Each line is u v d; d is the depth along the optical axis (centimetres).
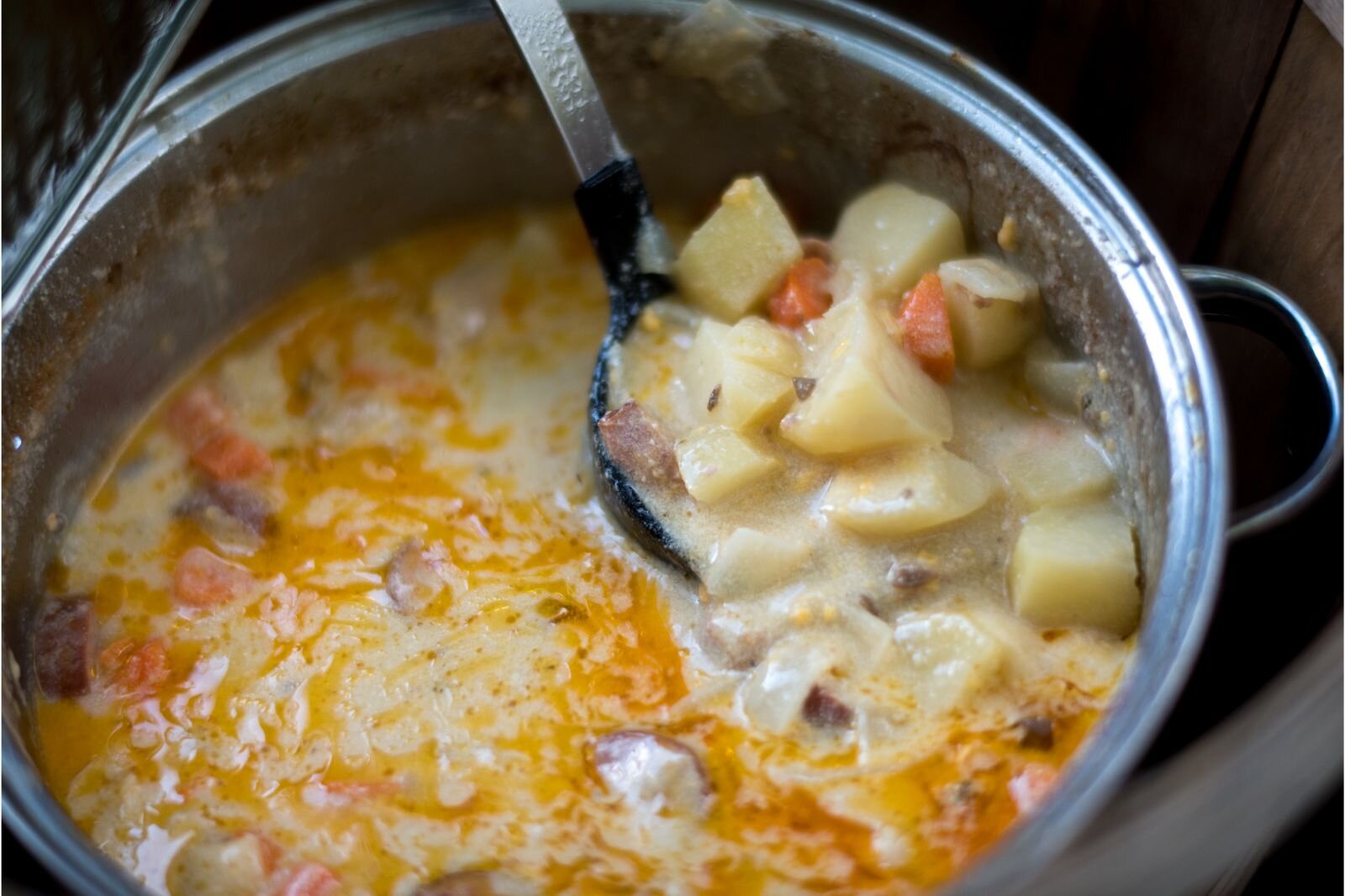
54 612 46
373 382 50
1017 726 43
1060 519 45
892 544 45
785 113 51
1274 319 44
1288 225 47
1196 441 42
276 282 51
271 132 48
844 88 49
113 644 46
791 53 49
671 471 46
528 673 45
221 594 46
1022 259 48
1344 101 45
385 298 52
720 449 46
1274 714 38
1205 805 37
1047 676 43
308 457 49
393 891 42
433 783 43
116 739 44
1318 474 42
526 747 44
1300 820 46
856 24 49
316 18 48
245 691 45
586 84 48
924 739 43
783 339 48
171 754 44
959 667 43
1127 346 45
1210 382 43
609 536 47
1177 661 40
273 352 50
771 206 49
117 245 47
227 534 47
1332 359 43
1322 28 45
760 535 45
